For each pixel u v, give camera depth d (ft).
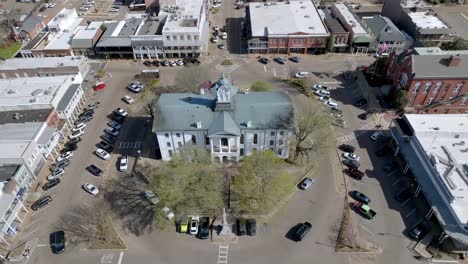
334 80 463.01
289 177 319.06
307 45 504.84
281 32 499.10
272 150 343.67
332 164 345.10
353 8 640.58
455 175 288.71
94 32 520.83
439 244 274.57
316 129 355.97
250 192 307.37
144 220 298.97
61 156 353.51
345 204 307.78
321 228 290.56
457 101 393.29
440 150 312.29
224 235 286.25
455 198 271.69
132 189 324.80
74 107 404.36
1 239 276.41
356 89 445.37
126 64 501.15
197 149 309.01
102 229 289.94
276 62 500.33
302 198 314.14
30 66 445.78
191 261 271.49
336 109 410.11
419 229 281.13
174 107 328.70
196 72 433.48
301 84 450.30
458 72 376.07
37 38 529.86
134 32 514.68
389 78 443.32
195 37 489.26
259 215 300.40
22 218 300.81
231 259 272.10
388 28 502.38
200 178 300.20
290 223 295.07
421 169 310.45
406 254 271.28
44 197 314.76
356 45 502.79
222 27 584.81
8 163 313.32
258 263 269.23
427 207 302.66
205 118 323.37
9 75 445.37
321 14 561.84
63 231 287.28
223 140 328.29
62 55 503.61
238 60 505.25
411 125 334.24
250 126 317.42
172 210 300.61
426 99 398.01
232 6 654.12
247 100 335.26
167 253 276.41
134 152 362.12
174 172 289.33
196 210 303.27
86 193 321.11
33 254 275.59
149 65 496.64
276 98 338.34
